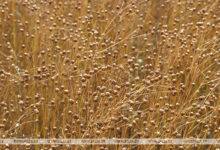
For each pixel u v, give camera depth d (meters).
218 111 3.21
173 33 4.19
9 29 5.05
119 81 3.55
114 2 5.03
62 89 3.38
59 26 4.68
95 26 4.62
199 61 3.82
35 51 4.15
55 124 3.40
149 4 5.15
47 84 3.58
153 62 4.39
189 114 3.12
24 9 5.28
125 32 4.56
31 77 3.86
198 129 3.54
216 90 3.89
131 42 4.87
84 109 3.07
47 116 3.46
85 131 2.88
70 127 3.10
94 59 3.70
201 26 3.88
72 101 3.01
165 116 3.27
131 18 4.72
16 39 4.91
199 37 4.28
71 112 3.08
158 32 4.93
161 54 4.34
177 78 3.73
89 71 3.38
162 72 3.85
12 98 3.62
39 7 4.65
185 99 3.58
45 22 4.49
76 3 4.95
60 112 3.58
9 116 3.48
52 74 3.64
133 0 4.71
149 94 3.44
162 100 3.33
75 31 4.05
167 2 5.09
